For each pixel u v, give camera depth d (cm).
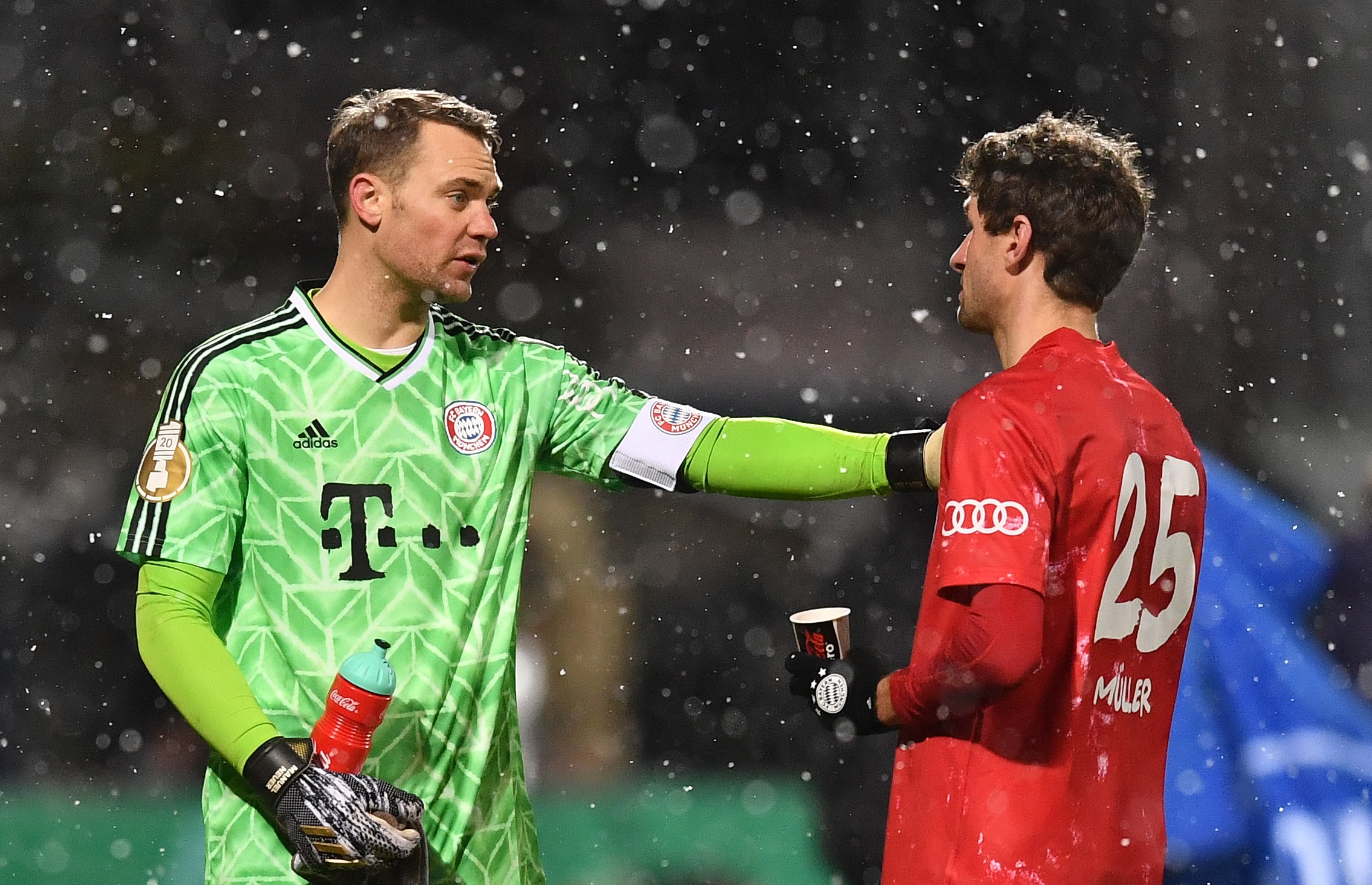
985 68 4053
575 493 2881
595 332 4016
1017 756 821
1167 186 3641
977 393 840
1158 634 859
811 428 1002
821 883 2056
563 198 4097
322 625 889
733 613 2770
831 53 4134
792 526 2820
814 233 4075
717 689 2656
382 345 930
